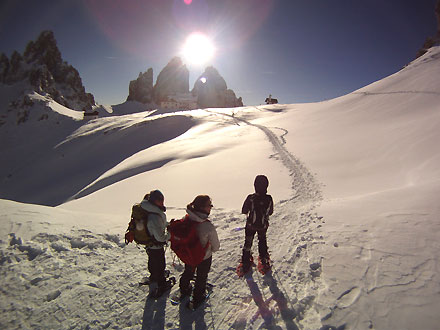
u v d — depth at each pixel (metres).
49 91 163.25
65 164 63.84
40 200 46.94
